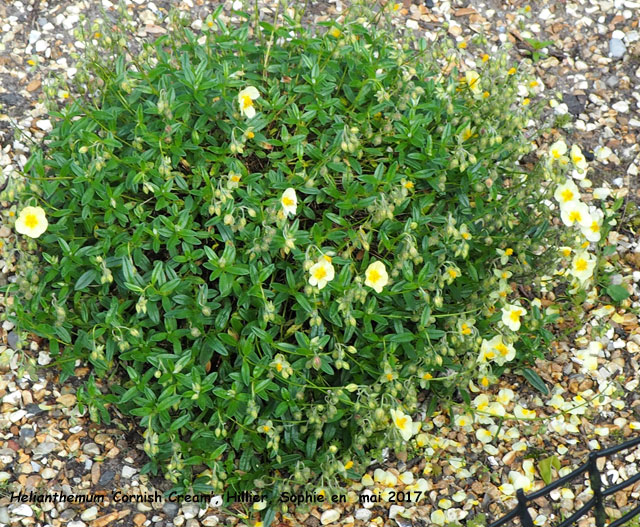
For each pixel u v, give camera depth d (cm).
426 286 69
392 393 67
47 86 78
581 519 73
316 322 65
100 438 74
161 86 74
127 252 69
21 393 75
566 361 84
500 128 79
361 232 69
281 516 72
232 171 70
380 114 79
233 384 67
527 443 78
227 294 67
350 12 82
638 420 80
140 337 69
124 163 73
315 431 69
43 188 74
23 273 70
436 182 74
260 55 82
